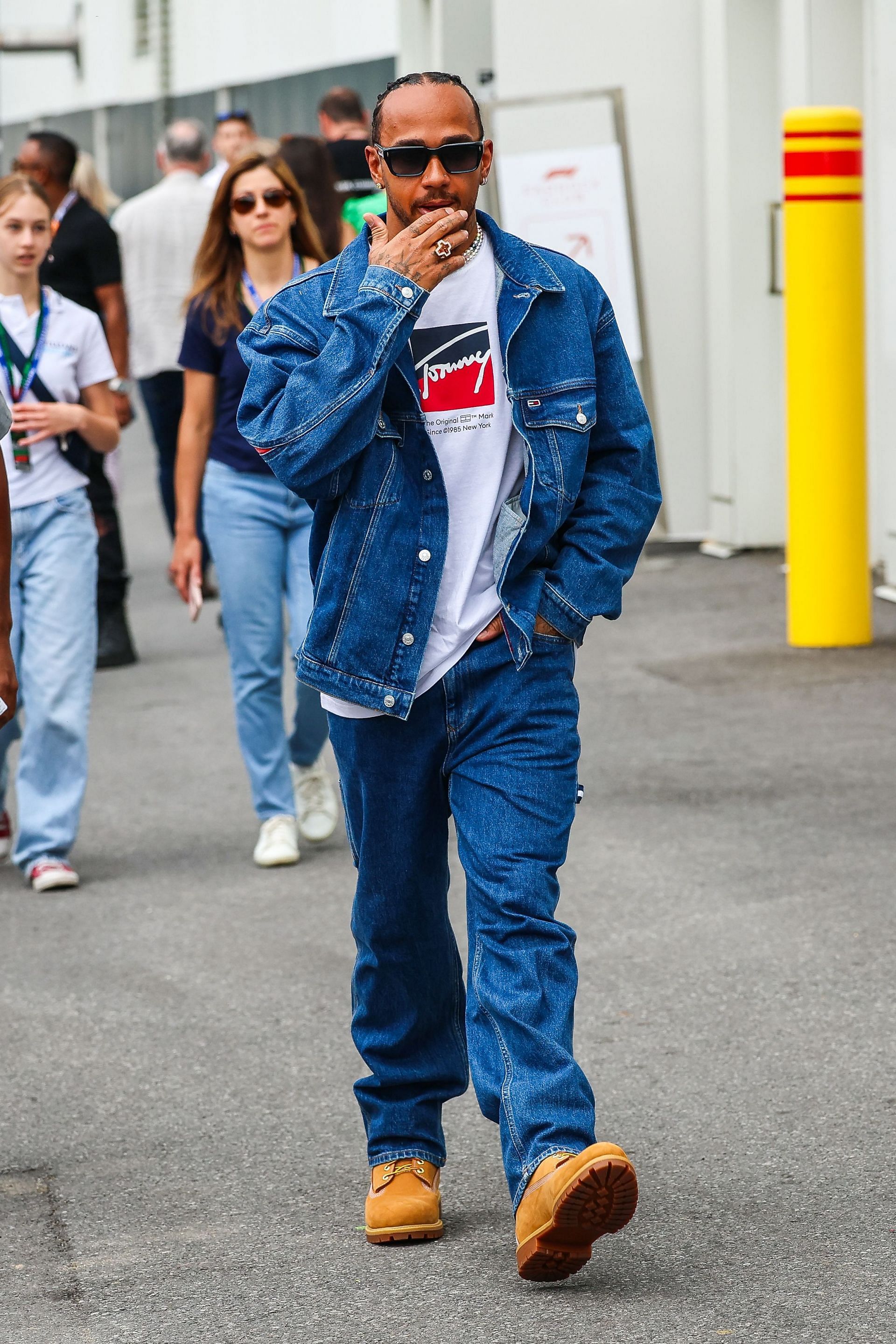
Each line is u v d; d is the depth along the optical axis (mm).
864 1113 7191
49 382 10781
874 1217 6305
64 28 52281
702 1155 6891
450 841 11711
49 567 10828
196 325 10797
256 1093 7742
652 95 20438
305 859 11328
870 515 18656
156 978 9227
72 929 10078
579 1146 5648
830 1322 5582
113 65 51625
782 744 13000
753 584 18906
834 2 18281
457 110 5770
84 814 12508
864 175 18281
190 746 14195
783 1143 6957
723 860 10570
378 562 5844
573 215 19719
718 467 20797
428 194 5770
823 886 10023
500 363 5883
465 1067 6418
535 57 20516
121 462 32406
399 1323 5730
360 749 5980
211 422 10938
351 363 5633
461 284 5887
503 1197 6664
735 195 19844
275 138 42125
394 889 6109
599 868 10547
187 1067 8047
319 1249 6305
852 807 11453
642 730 13609
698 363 20844
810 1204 6434
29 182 10836
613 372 6047
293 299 5965
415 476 5875
